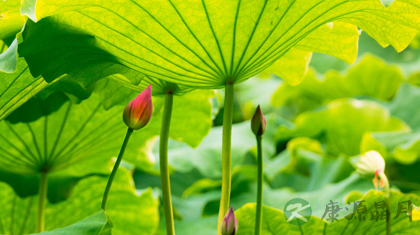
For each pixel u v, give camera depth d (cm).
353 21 287
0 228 346
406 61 814
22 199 344
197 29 279
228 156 288
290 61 311
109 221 282
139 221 361
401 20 281
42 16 274
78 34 280
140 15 277
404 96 657
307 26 283
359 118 577
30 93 296
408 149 464
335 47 302
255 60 286
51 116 319
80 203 352
